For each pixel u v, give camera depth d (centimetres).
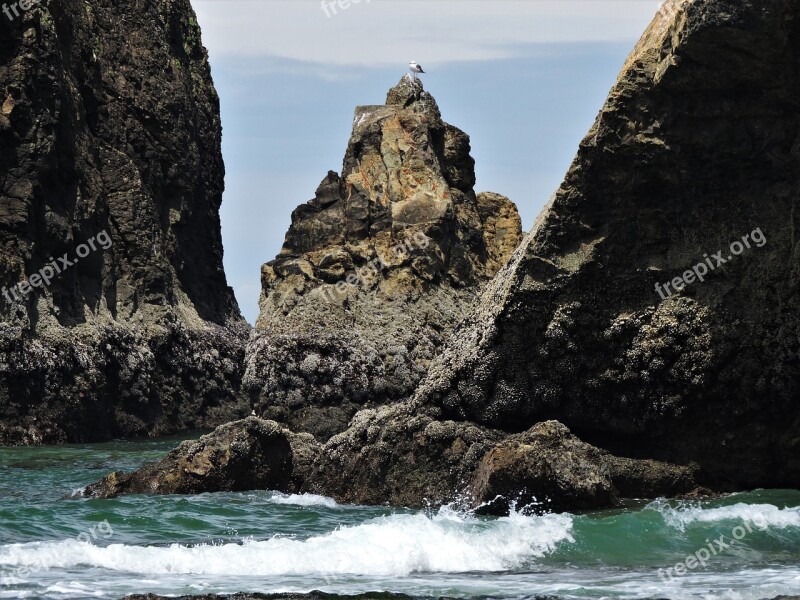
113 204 8256
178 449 3953
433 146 6116
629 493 3591
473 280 5891
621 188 3622
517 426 3747
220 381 8588
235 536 3183
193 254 9419
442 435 3691
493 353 3722
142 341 7869
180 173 9175
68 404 6850
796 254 3488
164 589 2605
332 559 2878
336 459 3878
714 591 2600
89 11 8581
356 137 6075
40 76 7181
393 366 5403
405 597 2525
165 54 9325
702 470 3634
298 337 5431
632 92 3575
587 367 3678
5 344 6588
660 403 3634
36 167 7069
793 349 3506
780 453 3572
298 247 5853
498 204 6400
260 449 3922
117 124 8544
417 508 3625
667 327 3612
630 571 2823
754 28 3350
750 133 3541
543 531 3075
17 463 5225
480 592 2600
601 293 3662
